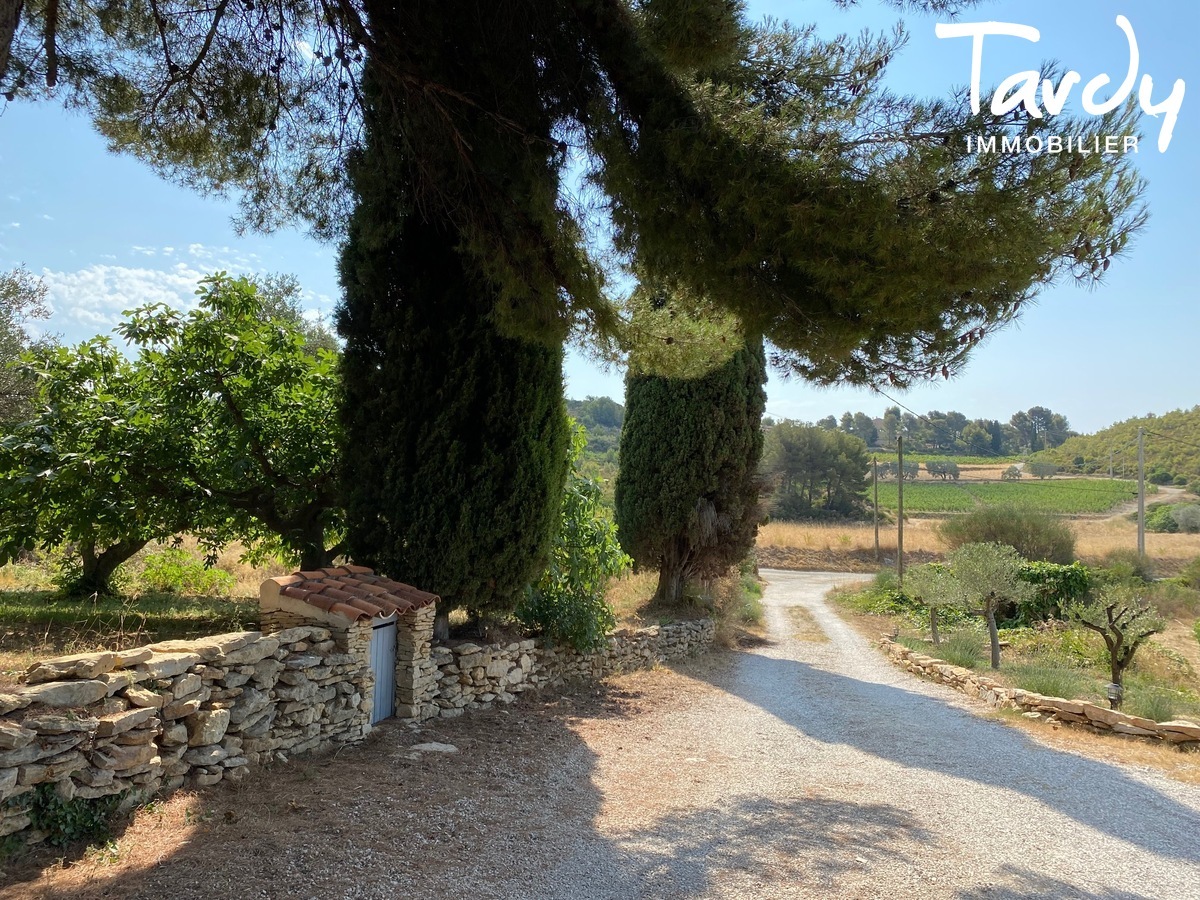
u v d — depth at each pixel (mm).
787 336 5508
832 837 4953
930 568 16000
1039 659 14180
